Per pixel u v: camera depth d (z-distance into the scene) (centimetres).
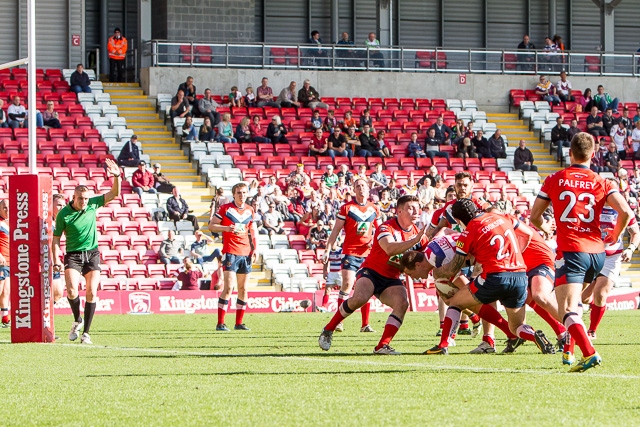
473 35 5525
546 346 1280
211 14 4753
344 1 5353
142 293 2783
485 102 4619
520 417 777
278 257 3309
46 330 1628
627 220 1098
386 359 1270
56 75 4250
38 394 961
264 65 4366
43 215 1617
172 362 1261
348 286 1877
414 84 4547
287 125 4125
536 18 5588
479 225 1214
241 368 1172
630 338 1686
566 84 4678
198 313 2812
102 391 976
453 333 1472
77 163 3628
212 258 3041
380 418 782
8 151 3628
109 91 4225
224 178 3716
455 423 754
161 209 3425
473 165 4084
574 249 1102
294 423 767
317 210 3403
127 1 5012
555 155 4366
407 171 3897
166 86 4231
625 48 5597
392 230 1323
